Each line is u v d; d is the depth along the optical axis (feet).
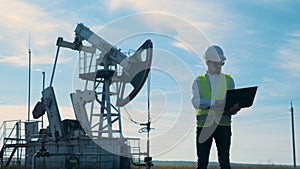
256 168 137.18
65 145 95.71
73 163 87.86
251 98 25.27
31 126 110.32
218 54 25.75
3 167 102.47
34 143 103.50
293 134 200.13
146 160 35.86
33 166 47.55
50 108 104.99
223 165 25.57
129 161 88.22
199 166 25.98
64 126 101.09
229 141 25.82
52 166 97.19
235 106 25.21
